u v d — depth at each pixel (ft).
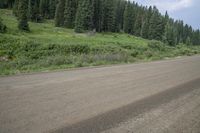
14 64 55.77
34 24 269.44
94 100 19.51
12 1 373.61
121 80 30.58
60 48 114.32
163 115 16.06
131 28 369.50
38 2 351.05
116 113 16.11
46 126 13.33
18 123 13.67
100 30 309.63
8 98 19.47
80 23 260.21
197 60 75.20
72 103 18.33
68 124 13.74
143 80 30.99
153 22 325.83
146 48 155.33
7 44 107.55
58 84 26.55
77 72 38.81
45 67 50.14
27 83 27.07
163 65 55.01
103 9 312.50
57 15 289.33
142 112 16.55
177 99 20.83
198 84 29.12
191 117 15.83
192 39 499.10
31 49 107.86
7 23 229.25
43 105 17.53
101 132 12.67
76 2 306.76
